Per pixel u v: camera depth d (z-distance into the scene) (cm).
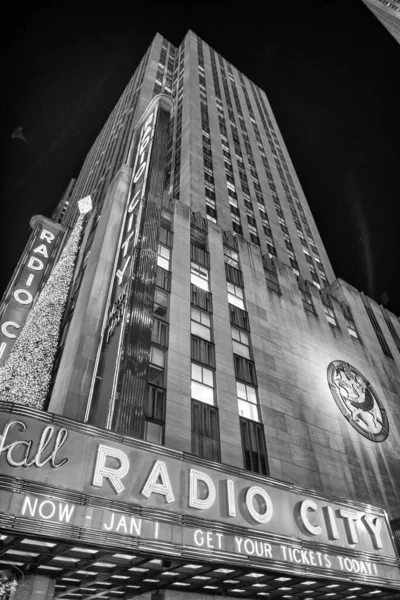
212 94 7481
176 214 3816
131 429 1905
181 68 7956
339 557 2028
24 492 1295
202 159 5581
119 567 1652
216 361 2914
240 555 1691
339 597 2252
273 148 7950
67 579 1675
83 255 3616
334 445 3133
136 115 6188
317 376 3578
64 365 2475
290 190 7269
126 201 3488
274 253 5359
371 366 4281
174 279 3192
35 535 1249
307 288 4600
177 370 2617
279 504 1995
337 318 4541
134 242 2814
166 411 2370
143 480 1602
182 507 1648
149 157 3475
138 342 2269
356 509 2331
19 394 2506
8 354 3033
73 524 1337
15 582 1494
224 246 4031
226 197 5397
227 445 2497
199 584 1875
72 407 2111
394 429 3781
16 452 1348
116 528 1420
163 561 1628
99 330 2556
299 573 1827
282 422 2934
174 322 2888
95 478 1455
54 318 3066
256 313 3612
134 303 2427
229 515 1761
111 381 2094
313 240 6638
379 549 2244
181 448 2270
